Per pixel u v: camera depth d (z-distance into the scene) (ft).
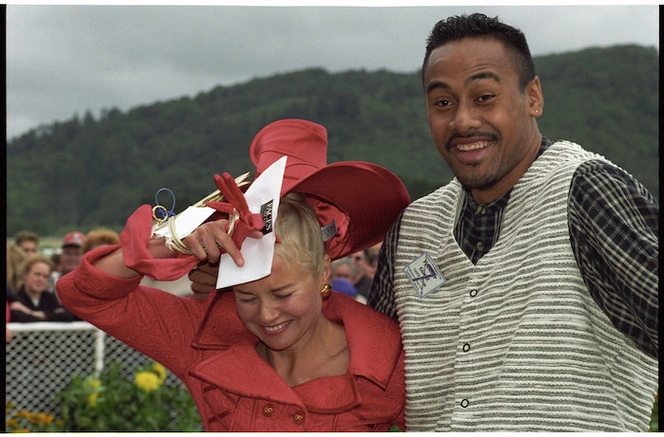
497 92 5.27
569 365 4.94
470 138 5.32
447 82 5.32
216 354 5.93
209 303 6.06
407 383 5.74
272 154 6.00
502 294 5.26
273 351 6.01
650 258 4.54
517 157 5.41
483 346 5.29
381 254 6.32
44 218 204.54
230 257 5.44
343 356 5.99
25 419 16.52
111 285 5.51
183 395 17.89
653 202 4.84
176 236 5.35
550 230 5.07
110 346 17.97
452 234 5.73
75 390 16.87
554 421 4.94
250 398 5.77
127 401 17.29
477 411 5.23
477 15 5.37
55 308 18.56
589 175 4.98
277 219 5.54
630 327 4.80
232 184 5.16
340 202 6.29
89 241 19.85
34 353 17.20
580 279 4.98
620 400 5.04
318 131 6.14
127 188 212.84
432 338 5.63
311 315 5.57
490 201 5.63
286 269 5.38
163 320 5.98
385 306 6.31
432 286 5.73
